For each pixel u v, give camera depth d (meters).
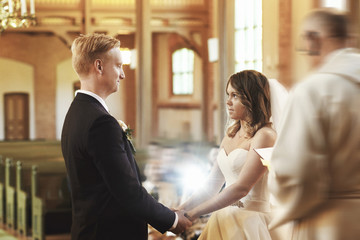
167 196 6.08
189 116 17.94
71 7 15.21
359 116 1.90
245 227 2.62
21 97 19.50
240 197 2.57
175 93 18.77
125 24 15.48
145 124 13.82
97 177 2.37
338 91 1.91
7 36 19.17
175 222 2.45
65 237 7.05
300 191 1.92
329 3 5.11
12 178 7.92
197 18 15.72
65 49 19.67
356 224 1.92
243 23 10.76
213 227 2.77
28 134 19.58
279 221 2.02
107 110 2.45
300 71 7.37
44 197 7.55
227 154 2.73
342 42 2.00
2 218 8.10
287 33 7.82
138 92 13.91
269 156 2.32
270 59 8.50
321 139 1.91
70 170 2.43
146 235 2.50
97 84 2.43
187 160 7.55
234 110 2.65
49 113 19.66
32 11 6.28
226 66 10.61
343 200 1.94
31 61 19.44
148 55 13.88
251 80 2.62
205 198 2.88
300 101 1.95
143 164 9.98
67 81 19.80
